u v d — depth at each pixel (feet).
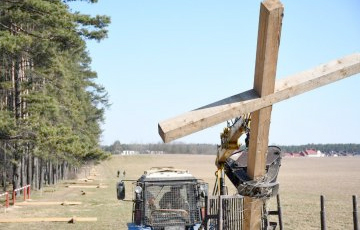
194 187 36.63
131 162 498.69
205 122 9.78
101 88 227.61
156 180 36.50
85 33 88.89
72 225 73.15
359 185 168.96
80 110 165.27
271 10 9.02
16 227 71.31
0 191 140.46
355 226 27.68
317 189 148.15
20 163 116.47
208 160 550.36
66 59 135.44
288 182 191.11
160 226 35.63
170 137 9.74
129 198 119.55
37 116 83.92
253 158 11.00
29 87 102.78
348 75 10.12
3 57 94.43
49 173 188.44
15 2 78.48
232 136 20.42
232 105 9.88
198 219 36.11
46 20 78.74
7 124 77.46
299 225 66.80
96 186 174.40
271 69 9.59
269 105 9.94
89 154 100.63
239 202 24.68
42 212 90.84
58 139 82.17
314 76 10.02
